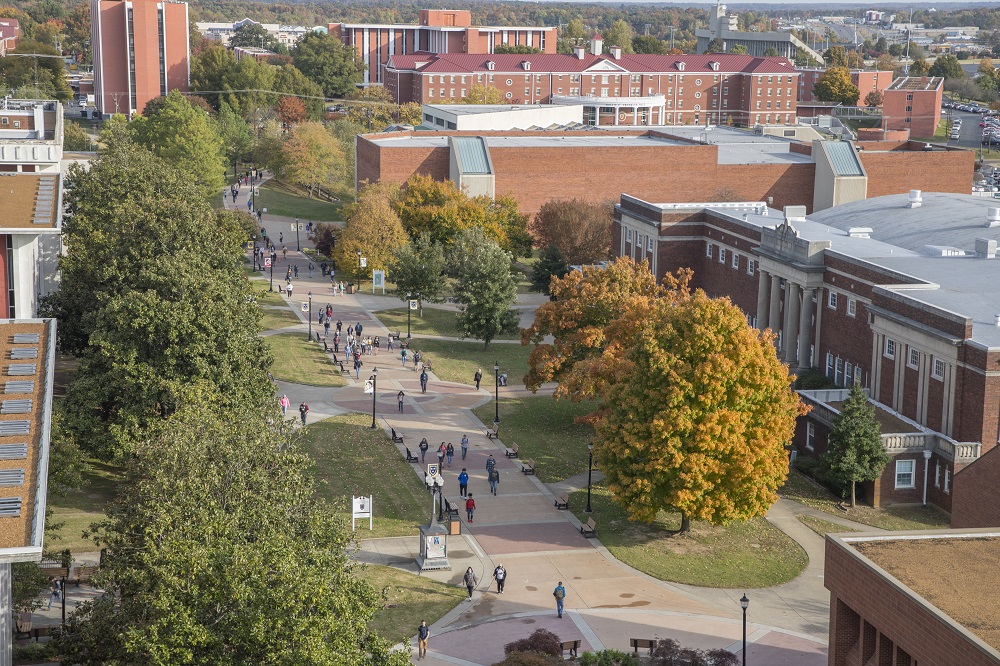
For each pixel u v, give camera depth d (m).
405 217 154.00
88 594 59.69
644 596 65.50
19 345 60.28
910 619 38.12
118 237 88.12
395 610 62.31
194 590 41.12
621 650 58.28
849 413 80.19
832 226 130.25
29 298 83.81
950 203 128.75
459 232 147.75
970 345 80.25
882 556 42.06
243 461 51.16
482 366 115.06
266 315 130.50
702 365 69.00
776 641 60.12
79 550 64.00
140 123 192.38
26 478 45.44
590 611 63.25
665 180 180.88
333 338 121.75
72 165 105.69
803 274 105.94
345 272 149.88
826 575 44.06
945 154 181.88
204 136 188.50
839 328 102.62
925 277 96.44
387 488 81.25
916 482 81.81
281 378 106.62
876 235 122.69
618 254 149.38
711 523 71.12
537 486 82.75
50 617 57.00
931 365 84.81
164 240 86.38
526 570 68.56
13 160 109.19
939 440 81.00
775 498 70.31
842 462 79.19
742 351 69.38
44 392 53.88
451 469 85.50
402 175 175.75
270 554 43.19
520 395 105.56
